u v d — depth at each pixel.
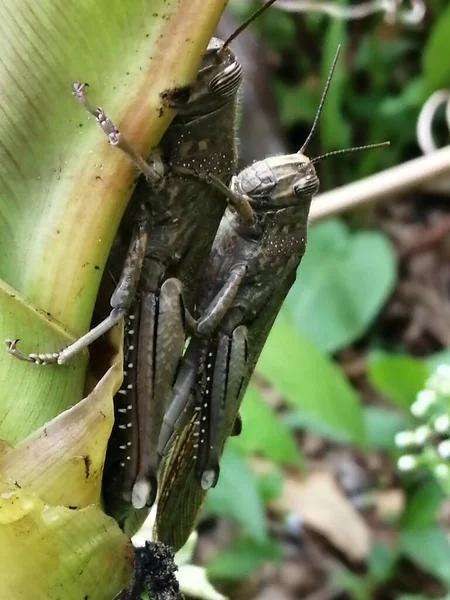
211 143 0.11
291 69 0.47
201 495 0.14
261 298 0.13
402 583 0.29
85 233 0.10
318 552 0.31
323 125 0.41
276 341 0.23
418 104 0.42
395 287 0.44
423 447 0.20
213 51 0.10
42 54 0.09
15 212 0.09
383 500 0.32
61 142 0.09
